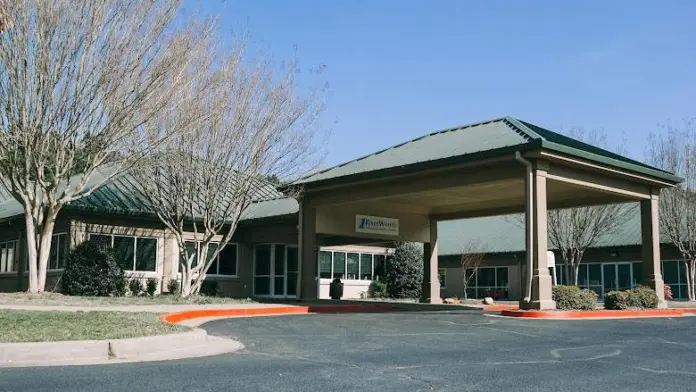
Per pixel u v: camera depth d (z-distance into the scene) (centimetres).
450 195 2544
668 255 3297
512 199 2656
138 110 1906
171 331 1159
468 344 1173
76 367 859
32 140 1788
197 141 2234
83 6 1781
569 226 3219
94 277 2272
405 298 3438
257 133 2297
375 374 823
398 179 2211
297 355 1005
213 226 2467
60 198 1948
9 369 838
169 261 2708
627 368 902
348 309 2273
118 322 1225
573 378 813
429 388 737
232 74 2241
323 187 2414
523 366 907
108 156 2072
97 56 1827
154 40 1912
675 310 2114
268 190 3169
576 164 1942
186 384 739
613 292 2105
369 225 2714
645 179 2208
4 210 2945
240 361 932
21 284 2748
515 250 3734
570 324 1588
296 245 3098
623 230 3416
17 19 1720
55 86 1781
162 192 2325
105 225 2528
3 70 1741
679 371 880
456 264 4131
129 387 717
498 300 3775
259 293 3008
